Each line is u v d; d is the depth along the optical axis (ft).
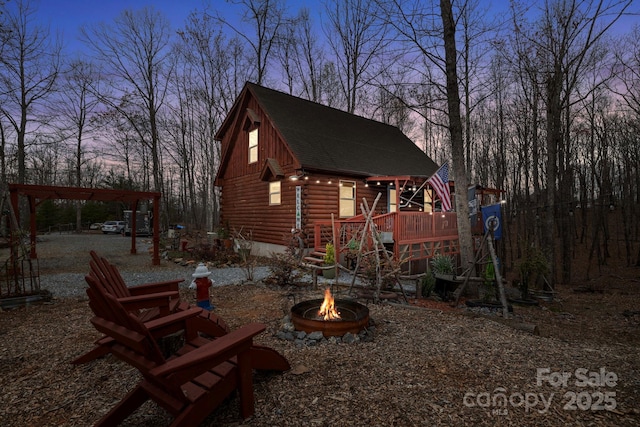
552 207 34.71
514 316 23.29
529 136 65.36
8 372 12.00
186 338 11.28
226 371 8.55
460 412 8.95
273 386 10.48
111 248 61.62
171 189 149.89
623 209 54.75
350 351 13.38
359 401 9.51
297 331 15.69
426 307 21.89
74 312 20.52
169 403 7.72
